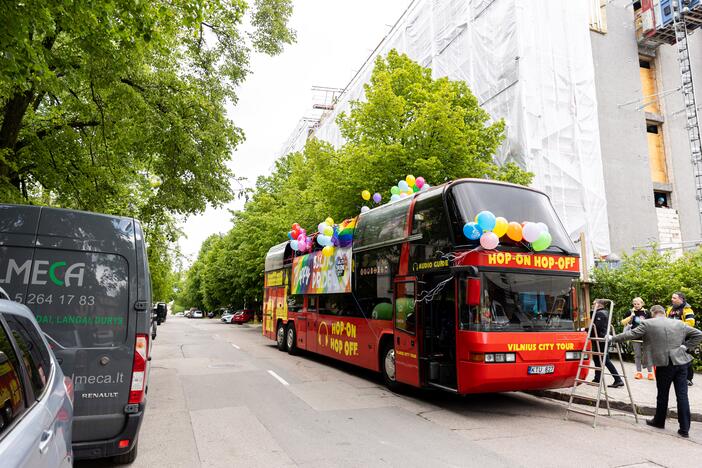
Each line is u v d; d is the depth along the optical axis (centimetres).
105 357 500
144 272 534
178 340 2405
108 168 1574
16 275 489
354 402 867
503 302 766
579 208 2202
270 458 554
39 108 1538
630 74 2661
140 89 1337
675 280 1277
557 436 656
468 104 1850
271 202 3431
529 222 781
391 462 541
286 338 1738
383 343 1034
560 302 812
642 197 2522
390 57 1900
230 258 4703
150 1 760
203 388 990
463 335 761
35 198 1844
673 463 545
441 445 607
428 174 1550
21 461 221
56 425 295
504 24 2280
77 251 512
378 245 1066
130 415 499
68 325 495
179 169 1404
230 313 6044
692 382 1005
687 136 2770
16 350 291
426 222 895
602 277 1479
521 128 2148
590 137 2300
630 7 2750
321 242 1289
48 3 668
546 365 769
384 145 1631
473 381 738
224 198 1479
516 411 816
